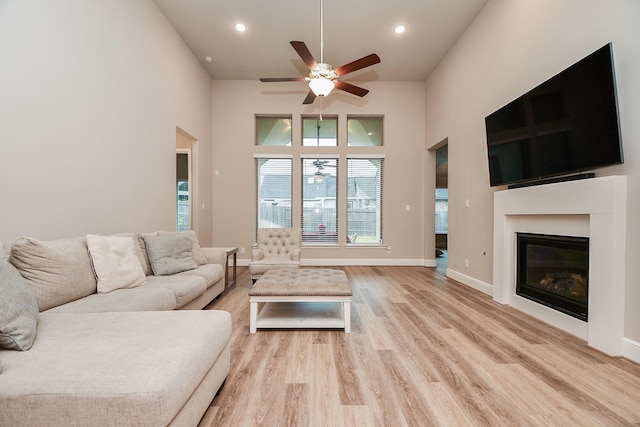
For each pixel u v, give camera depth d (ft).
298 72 17.70
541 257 9.25
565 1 8.12
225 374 5.25
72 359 3.51
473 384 5.49
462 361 6.37
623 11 6.53
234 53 15.57
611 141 6.45
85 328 4.43
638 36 6.25
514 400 5.02
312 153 18.93
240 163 18.79
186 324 4.65
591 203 7.04
